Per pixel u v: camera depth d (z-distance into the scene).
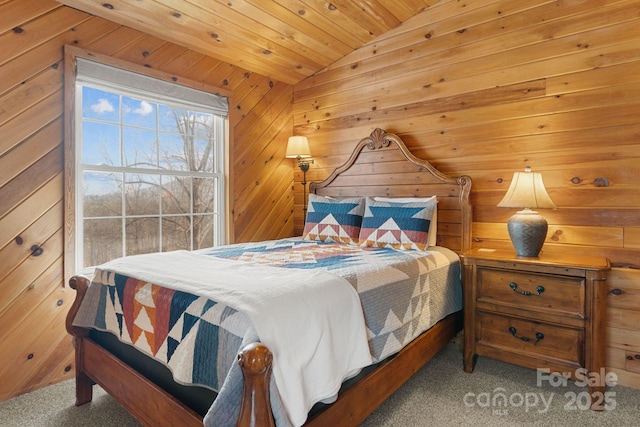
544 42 2.38
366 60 3.24
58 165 2.20
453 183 2.73
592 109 2.22
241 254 2.21
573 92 2.28
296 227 3.82
